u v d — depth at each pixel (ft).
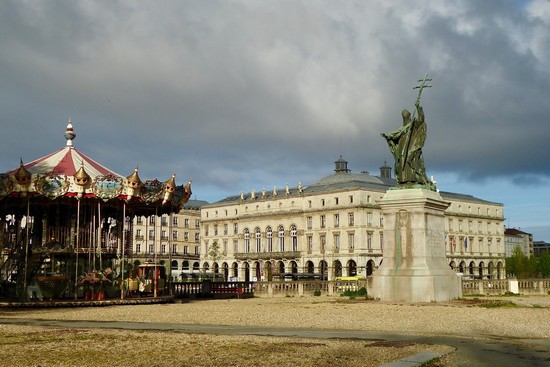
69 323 85.46
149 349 55.77
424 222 111.65
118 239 152.05
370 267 447.42
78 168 139.23
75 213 141.38
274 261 495.41
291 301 137.90
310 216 477.36
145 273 150.51
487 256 529.45
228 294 171.01
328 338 63.57
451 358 49.98
